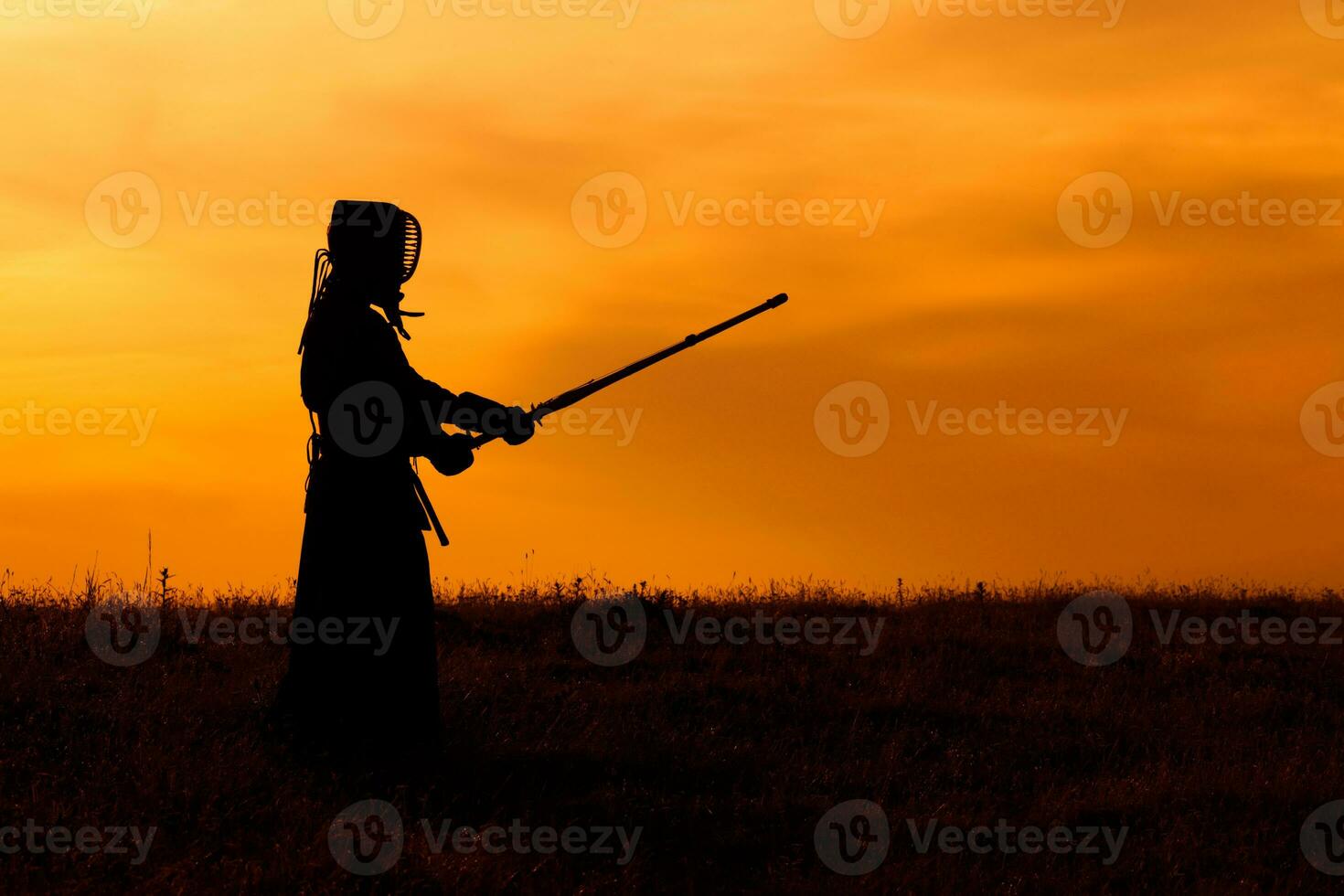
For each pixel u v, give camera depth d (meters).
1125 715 17.83
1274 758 16.08
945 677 19.73
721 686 18.20
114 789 11.98
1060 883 11.75
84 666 16.30
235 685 15.77
